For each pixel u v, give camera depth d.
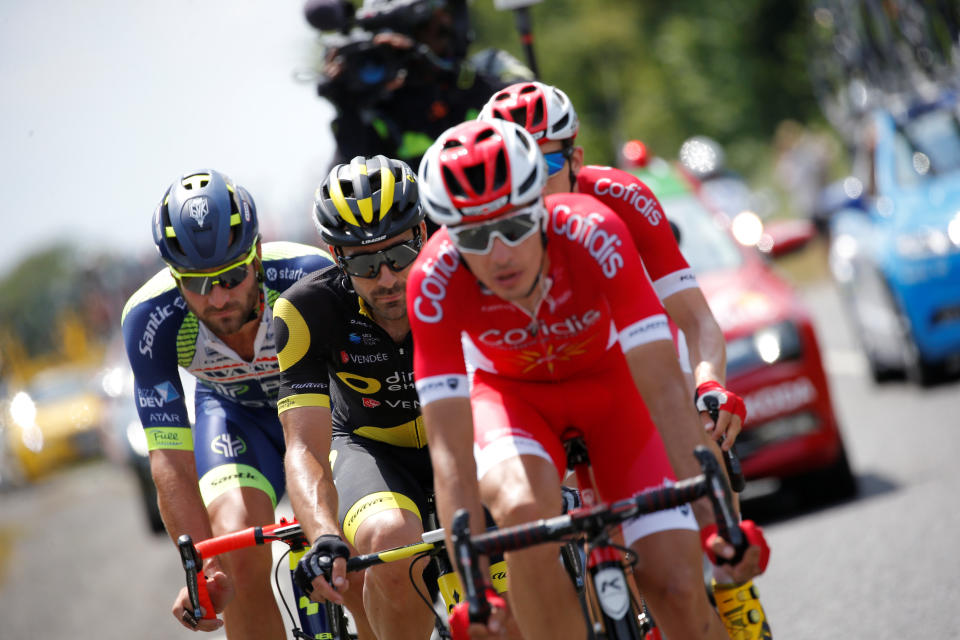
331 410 13.36
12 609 33.38
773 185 99.75
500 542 8.87
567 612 10.25
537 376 11.23
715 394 10.82
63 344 84.56
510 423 10.96
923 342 28.22
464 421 9.93
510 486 10.34
